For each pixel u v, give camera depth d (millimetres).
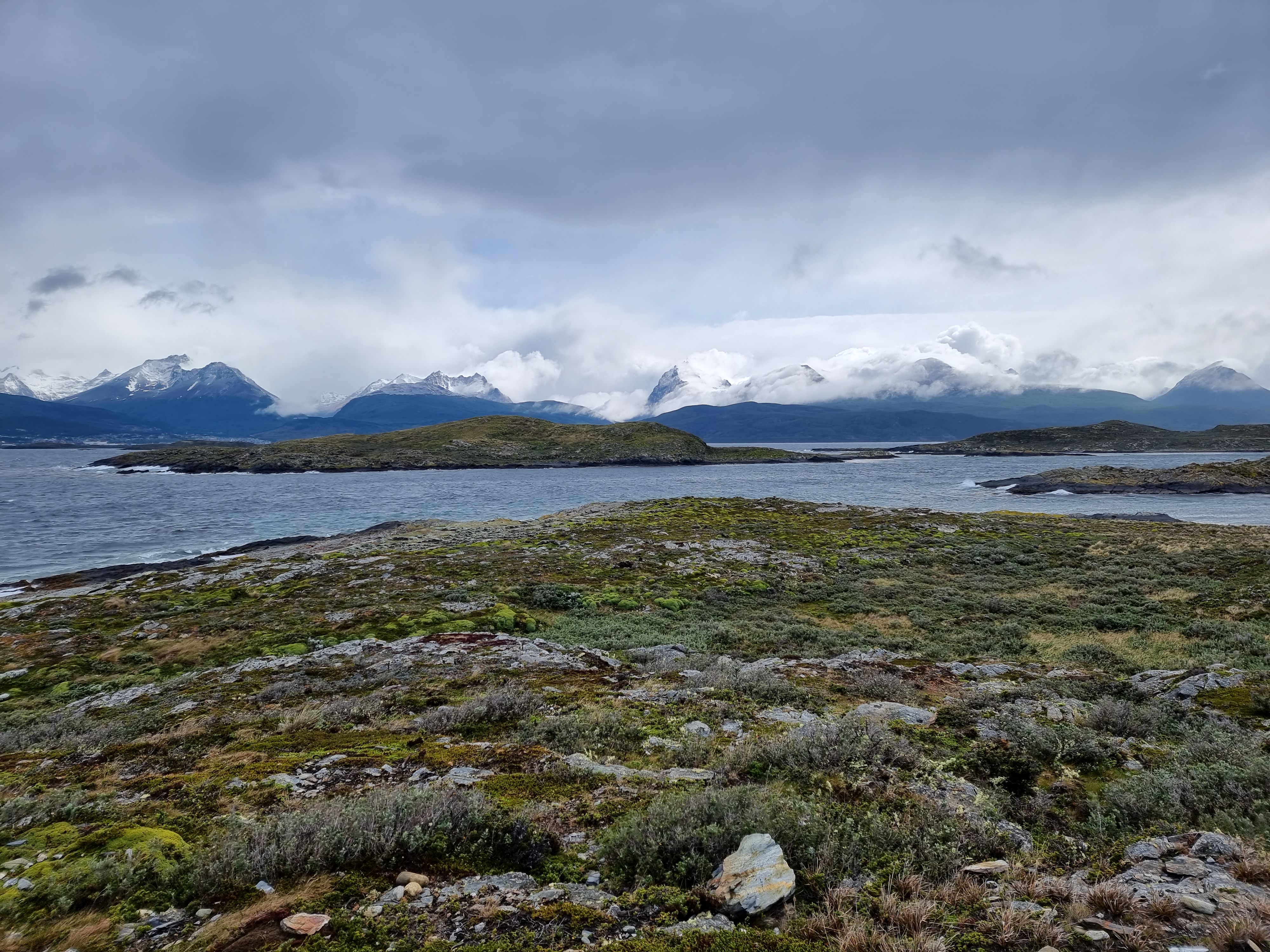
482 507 107688
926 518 66438
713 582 37406
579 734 10914
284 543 64188
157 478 188250
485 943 4605
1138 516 77375
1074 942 4484
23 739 13836
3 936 4680
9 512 97375
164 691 18266
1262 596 28297
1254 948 4211
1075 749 9492
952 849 6059
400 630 25734
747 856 5629
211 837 6160
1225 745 9320
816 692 15156
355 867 5734
